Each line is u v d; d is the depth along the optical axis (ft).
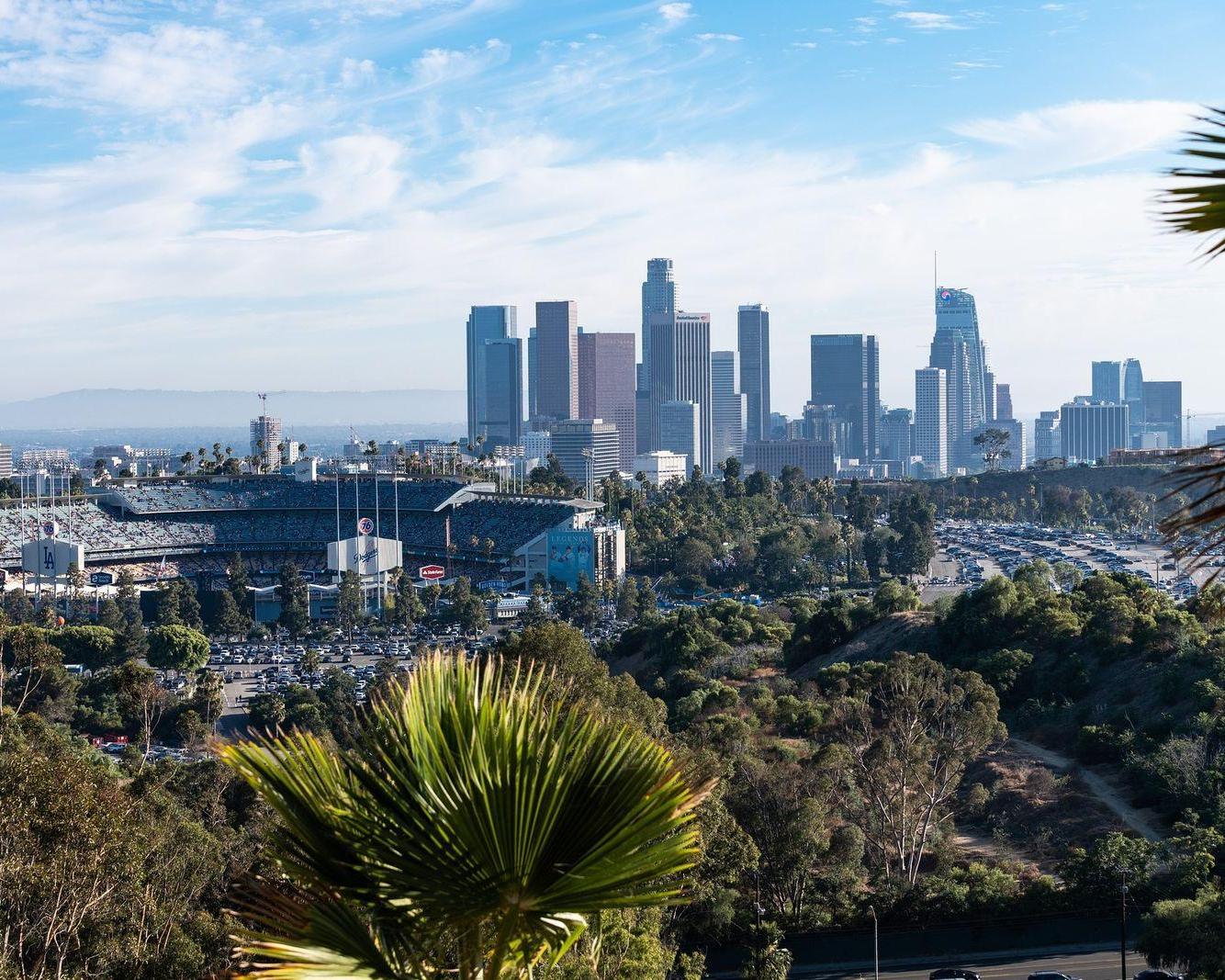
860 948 280.92
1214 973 229.86
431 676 44.34
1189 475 37.04
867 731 358.23
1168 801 325.01
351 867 42.47
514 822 41.22
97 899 212.64
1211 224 32.94
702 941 274.36
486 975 42.45
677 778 42.47
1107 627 451.53
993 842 329.72
